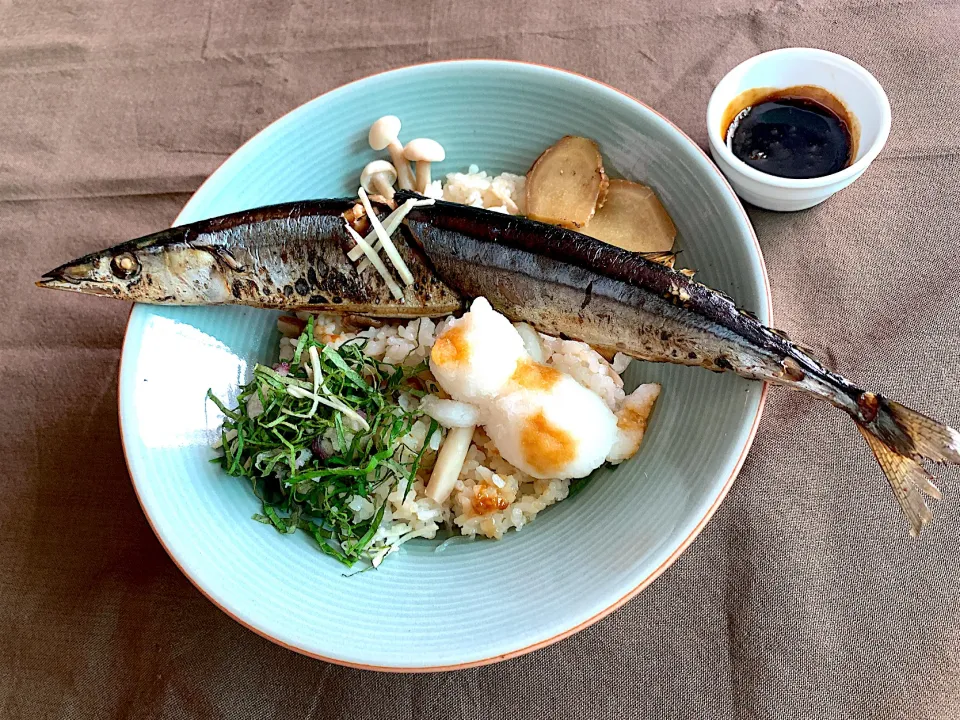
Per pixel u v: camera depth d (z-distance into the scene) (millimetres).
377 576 245
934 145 286
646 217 269
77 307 316
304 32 339
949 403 258
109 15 354
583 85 266
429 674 253
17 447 302
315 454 256
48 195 332
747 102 290
